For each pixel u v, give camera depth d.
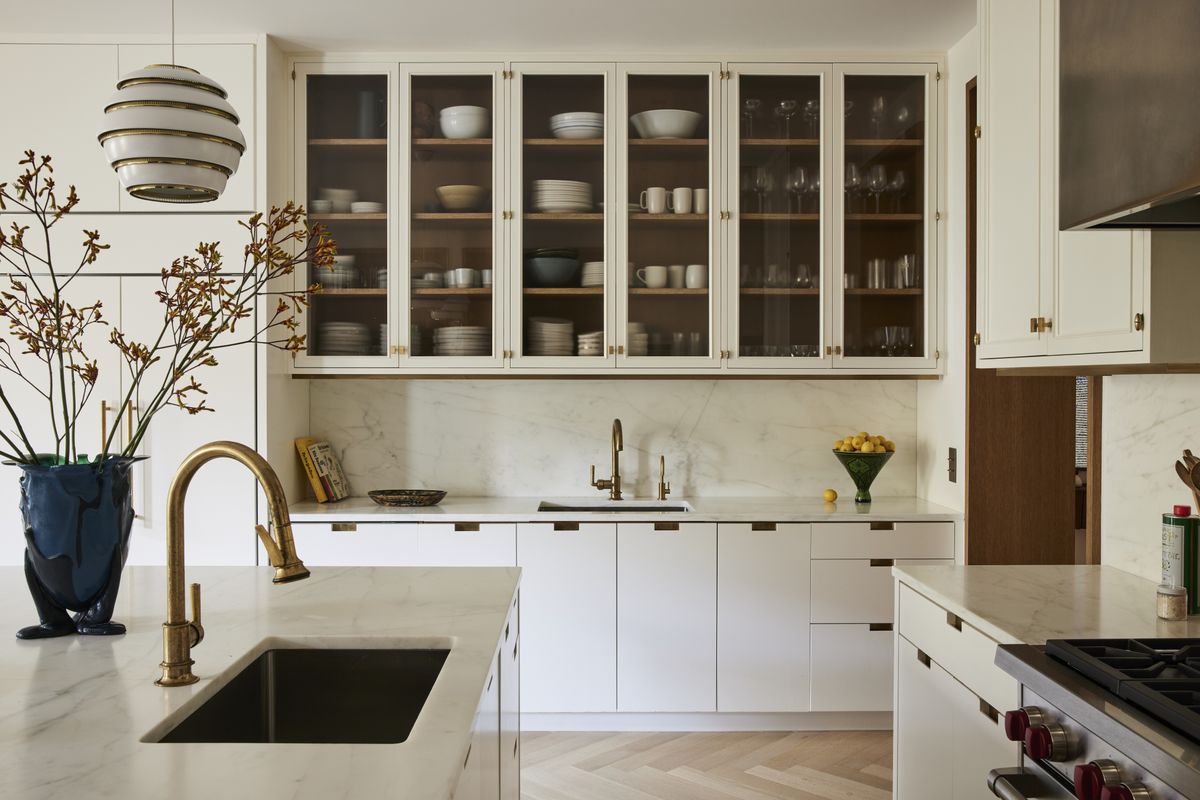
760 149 3.65
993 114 2.46
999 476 3.45
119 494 1.79
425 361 3.63
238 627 1.86
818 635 3.50
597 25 3.39
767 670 3.50
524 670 3.50
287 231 3.56
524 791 3.01
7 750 1.21
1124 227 1.72
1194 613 1.93
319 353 3.63
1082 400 5.71
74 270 3.43
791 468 4.04
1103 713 1.35
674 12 3.27
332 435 3.98
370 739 1.77
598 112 3.65
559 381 4.02
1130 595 2.12
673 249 3.65
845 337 3.65
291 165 3.62
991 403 3.45
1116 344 1.88
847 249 3.65
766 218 3.65
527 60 3.63
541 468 4.02
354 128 3.64
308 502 3.80
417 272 3.64
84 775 1.13
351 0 3.16
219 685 1.53
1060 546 3.47
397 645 1.79
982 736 1.89
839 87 3.64
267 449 3.46
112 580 1.79
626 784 3.06
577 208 3.64
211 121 1.75
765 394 4.02
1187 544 1.93
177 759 1.19
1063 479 3.46
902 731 2.41
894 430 4.04
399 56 3.63
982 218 2.54
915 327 3.66
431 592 2.19
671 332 3.65
